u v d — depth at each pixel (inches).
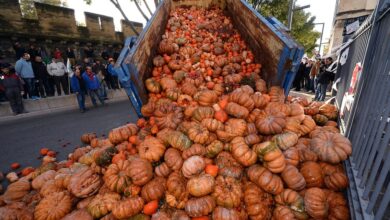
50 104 465.7
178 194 111.7
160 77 213.5
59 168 172.1
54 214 114.5
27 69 446.3
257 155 120.6
